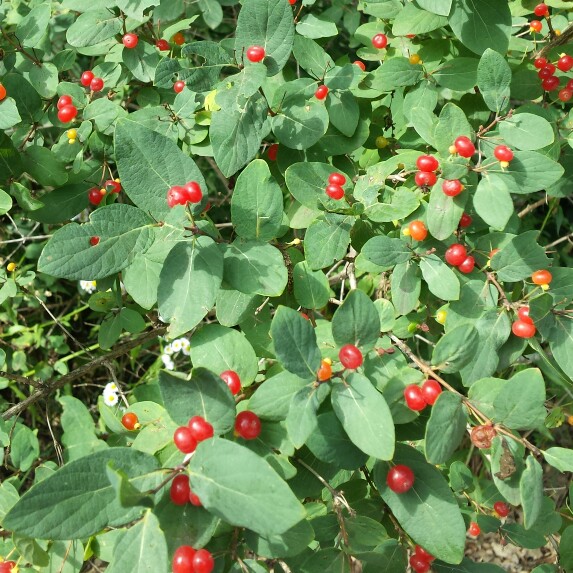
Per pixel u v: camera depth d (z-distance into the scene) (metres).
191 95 0.33
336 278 0.38
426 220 0.27
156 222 0.25
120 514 0.21
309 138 0.31
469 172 0.28
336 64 0.37
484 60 0.27
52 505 0.20
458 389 0.40
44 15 0.35
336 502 0.25
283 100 0.32
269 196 0.26
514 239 0.26
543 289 0.26
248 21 0.27
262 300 0.29
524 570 0.52
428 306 0.31
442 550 0.23
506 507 0.31
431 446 0.22
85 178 0.35
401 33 0.32
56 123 0.36
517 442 0.23
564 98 0.34
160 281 0.25
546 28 0.40
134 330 0.36
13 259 0.54
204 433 0.21
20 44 0.35
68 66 0.38
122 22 0.35
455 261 0.27
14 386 0.50
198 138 0.34
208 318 0.49
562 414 0.31
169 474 0.21
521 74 0.34
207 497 0.20
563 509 0.32
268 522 0.19
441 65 0.33
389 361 0.25
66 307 0.55
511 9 0.38
